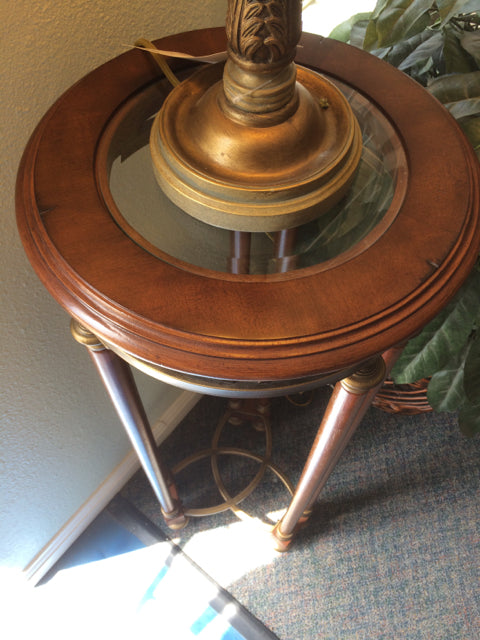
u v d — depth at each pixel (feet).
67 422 3.03
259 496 3.71
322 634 3.29
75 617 3.38
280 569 3.48
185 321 1.46
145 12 2.22
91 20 2.02
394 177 1.77
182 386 1.70
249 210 1.59
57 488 3.26
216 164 1.61
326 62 2.06
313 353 1.45
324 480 2.54
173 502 3.32
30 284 2.32
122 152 1.80
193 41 2.09
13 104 1.92
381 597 3.38
